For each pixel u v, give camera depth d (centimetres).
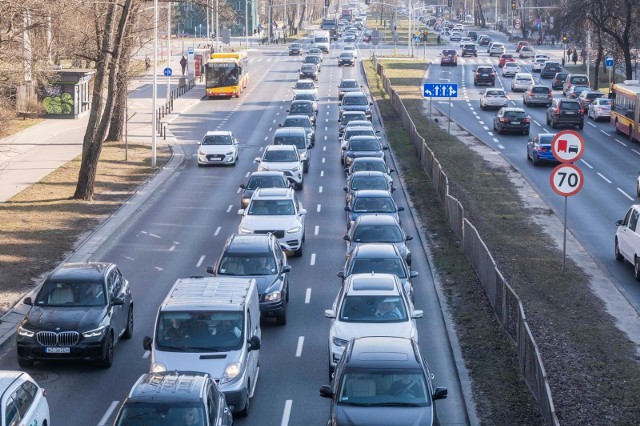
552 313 4138
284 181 6644
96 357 3562
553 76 17550
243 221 5469
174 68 18438
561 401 3105
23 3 6075
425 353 3762
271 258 4281
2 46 6494
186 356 3120
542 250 5375
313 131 10112
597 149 9650
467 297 4503
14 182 7669
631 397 3147
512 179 7756
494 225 6041
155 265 5266
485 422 2983
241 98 14512
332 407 2684
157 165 8738
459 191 7169
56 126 11094
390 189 6397
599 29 14025
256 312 3525
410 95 14250
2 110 8738
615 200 7038
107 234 5966
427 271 5084
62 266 3950
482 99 12975
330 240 5891
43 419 2680
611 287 4628
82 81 11775
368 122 9794
